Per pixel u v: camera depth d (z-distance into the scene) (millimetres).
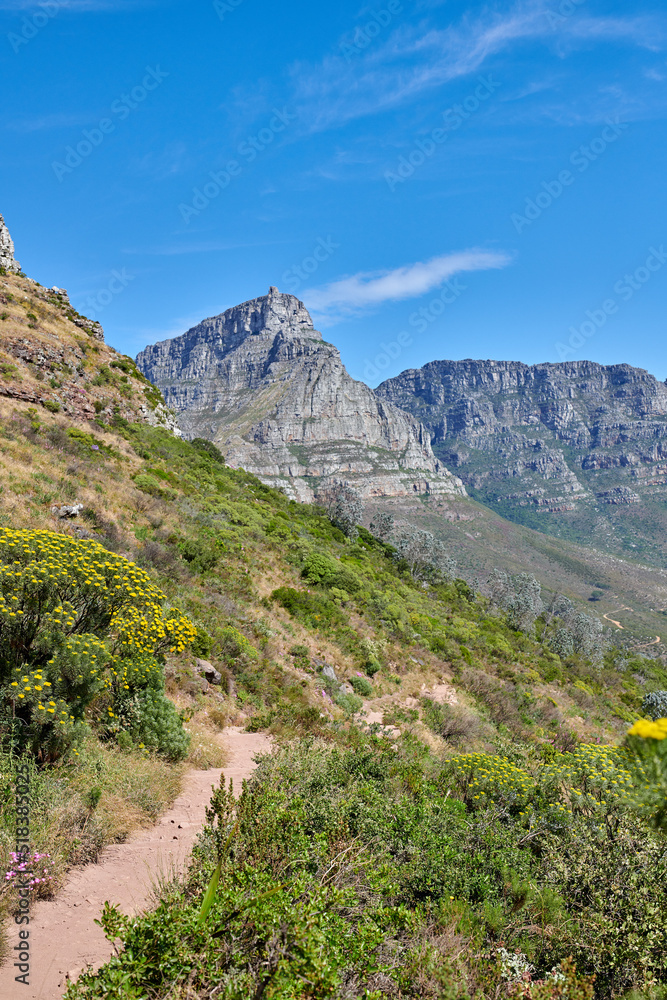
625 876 4898
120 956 2648
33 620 6309
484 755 8883
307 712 11688
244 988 2619
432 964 3453
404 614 27328
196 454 39250
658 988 3719
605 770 6848
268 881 3316
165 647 8414
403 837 5625
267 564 24297
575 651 63125
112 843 5121
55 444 22422
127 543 16656
